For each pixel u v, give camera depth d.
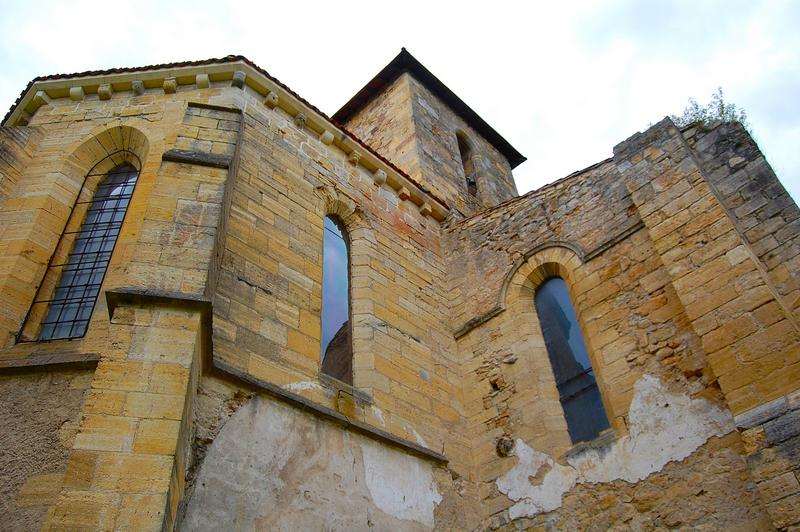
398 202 15.13
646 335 10.44
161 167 9.00
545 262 12.96
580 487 9.96
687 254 10.04
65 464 6.41
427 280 14.16
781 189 10.11
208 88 12.77
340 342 11.62
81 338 8.31
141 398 6.46
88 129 11.41
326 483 8.84
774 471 7.62
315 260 11.76
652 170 11.35
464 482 11.02
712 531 8.35
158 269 7.61
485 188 22.08
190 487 7.41
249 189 11.41
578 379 11.36
